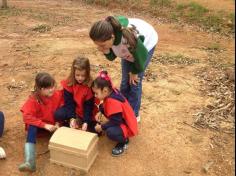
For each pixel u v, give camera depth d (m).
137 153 2.74
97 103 2.82
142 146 2.82
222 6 7.66
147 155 2.72
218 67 4.40
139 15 7.83
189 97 3.60
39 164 2.60
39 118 2.82
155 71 4.21
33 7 8.51
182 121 3.18
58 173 2.52
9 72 4.15
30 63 4.43
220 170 2.61
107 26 2.30
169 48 5.21
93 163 2.62
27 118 2.66
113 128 2.64
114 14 7.84
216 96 3.64
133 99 2.90
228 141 2.93
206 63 4.55
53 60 4.55
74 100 2.80
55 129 2.74
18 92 3.65
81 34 5.86
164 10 7.85
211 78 4.06
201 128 3.09
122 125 2.66
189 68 4.34
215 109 3.39
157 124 3.11
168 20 7.38
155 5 8.12
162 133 2.99
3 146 2.79
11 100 3.49
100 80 2.54
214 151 2.80
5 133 2.95
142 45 2.48
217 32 6.54
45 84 2.65
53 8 8.42
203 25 6.93
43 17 7.13
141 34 2.66
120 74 4.13
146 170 2.57
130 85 2.83
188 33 6.37
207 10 7.51
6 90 3.69
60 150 2.52
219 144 2.88
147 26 2.73
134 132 2.69
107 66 4.36
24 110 2.70
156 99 3.54
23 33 5.82
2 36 5.59
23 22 6.61
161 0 8.16
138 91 2.88
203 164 2.65
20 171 2.53
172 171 2.57
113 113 2.60
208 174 2.57
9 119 3.15
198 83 3.92
